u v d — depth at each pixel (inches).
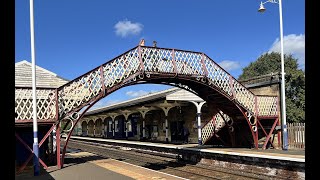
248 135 748.6
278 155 454.9
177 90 804.6
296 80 999.0
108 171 415.2
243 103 655.8
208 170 519.2
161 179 347.9
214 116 791.7
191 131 948.0
